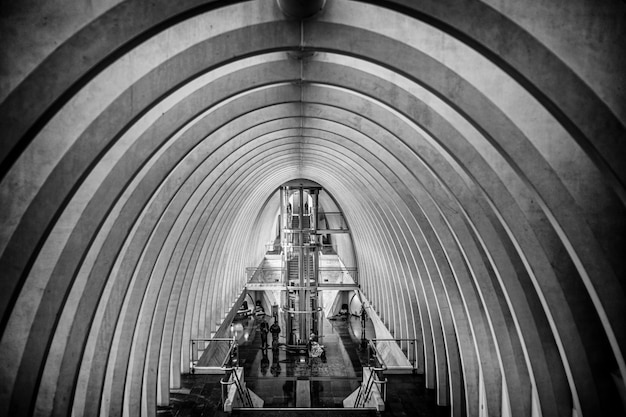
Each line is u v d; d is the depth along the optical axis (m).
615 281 6.72
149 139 8.52
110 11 5.48
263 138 15.35
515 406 10.73
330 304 46.53
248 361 26.58
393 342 23.44
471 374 13.37
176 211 12.71
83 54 5.45
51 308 7.57
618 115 5.43
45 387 8.74
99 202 8.14
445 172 10.34
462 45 7.23
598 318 8.16
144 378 14.12
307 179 31.41
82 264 8.53
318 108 12.38
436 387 15.98
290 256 30.77
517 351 10.80
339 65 8.64
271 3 6.83
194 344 19.34
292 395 20.64
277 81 8.66
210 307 21.52
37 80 5.36
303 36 6.91
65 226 7.93
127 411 13.07
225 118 10.37
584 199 6.96
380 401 15.17
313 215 31.58
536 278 8.37
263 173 22.83
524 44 5.54
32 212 6.51
